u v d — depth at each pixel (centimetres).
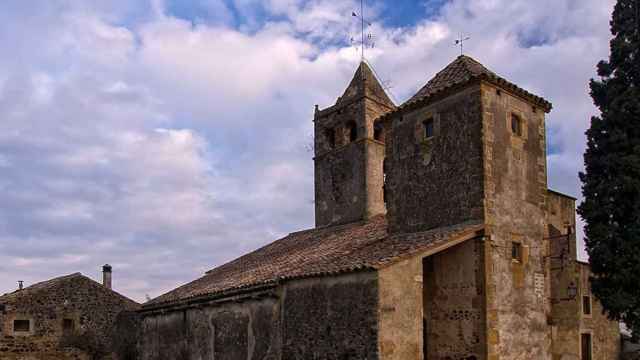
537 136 1862
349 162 2753
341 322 1580
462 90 1769
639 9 1983
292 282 1803
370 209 2633
